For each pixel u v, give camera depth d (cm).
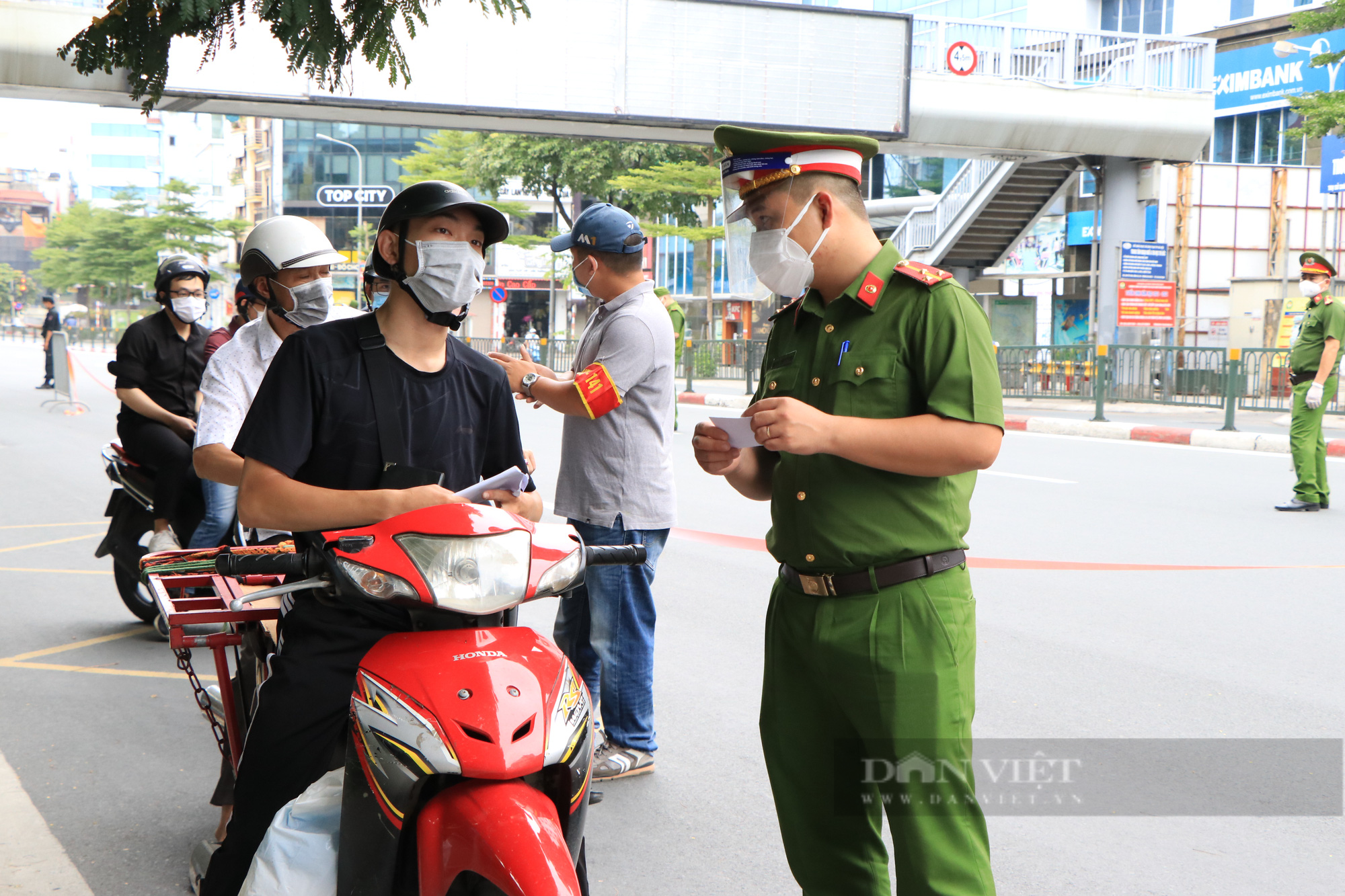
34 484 1137
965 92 1981
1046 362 2058
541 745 215
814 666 249
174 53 358
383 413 262
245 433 258
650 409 400
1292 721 470
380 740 220
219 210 9362
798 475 246
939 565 238
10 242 15112
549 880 197
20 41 1424
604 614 411
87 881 340
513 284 4938
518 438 288
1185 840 365
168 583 325
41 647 588
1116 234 2169
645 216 3178
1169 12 3077
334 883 238
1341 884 336
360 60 368
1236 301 2259
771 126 1866
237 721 314
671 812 393
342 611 253
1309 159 2822
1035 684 518
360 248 5234
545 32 1723
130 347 583
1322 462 965
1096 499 1029
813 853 264
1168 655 561
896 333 236
